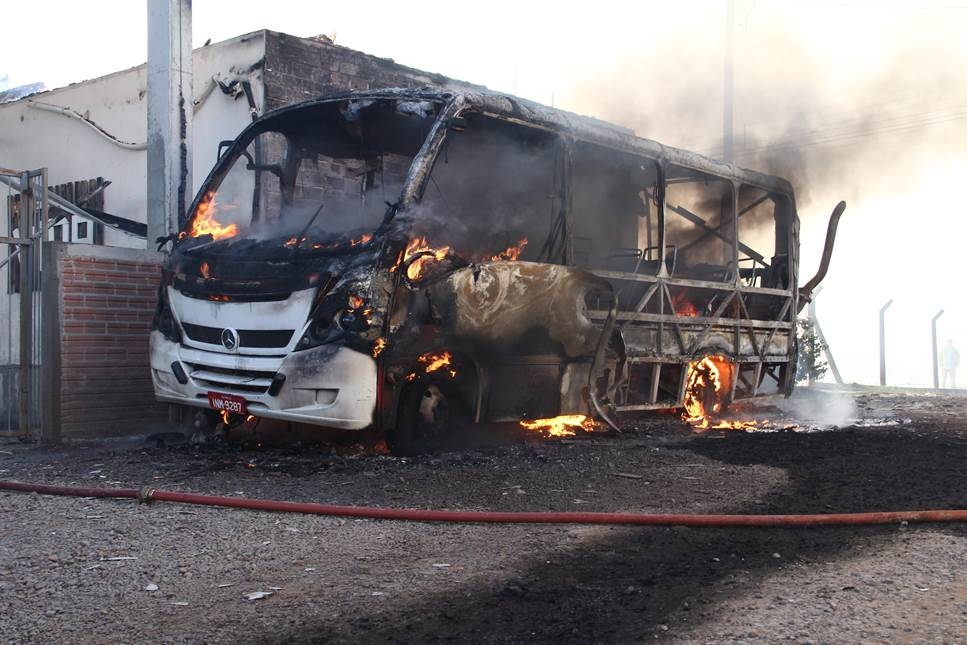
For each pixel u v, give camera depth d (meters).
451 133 7.53
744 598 3.64
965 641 3.17
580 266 8.62
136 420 8.83
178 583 3.87
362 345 6.48
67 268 8.33
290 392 6.61
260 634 3.26
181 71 9.30
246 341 6.97
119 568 4.08
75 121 13.20
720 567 4.10
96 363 8.52
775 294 11.82
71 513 5.14
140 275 8.87
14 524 4.89
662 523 4.87
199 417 7.82
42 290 8.34
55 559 4.20
